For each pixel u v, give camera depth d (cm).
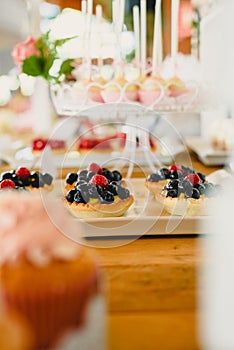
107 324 57
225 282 67
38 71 157
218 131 192
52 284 46
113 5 153
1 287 46
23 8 266
